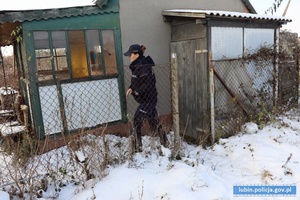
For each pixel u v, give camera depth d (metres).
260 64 5.43
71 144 3.51
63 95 4.45
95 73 4.72
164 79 5.53
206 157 4.19
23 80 5.18
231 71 5.00
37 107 4.27
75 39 4.48
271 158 3.81
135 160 3.63
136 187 3.05
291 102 6.50
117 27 4.84
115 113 4.97
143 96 4.14
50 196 3.00
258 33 5.40
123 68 4.97
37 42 4.20
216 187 3.04
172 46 5.45
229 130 5.04
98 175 3.35
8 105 5.46
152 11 5.22
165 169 3.46
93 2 4.54
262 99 5.57
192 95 5.15
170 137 4.70
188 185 3.02
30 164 3.43
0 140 4.27
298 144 4.37
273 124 5.28
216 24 4.65
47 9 4.16
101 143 3.82
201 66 4.83
